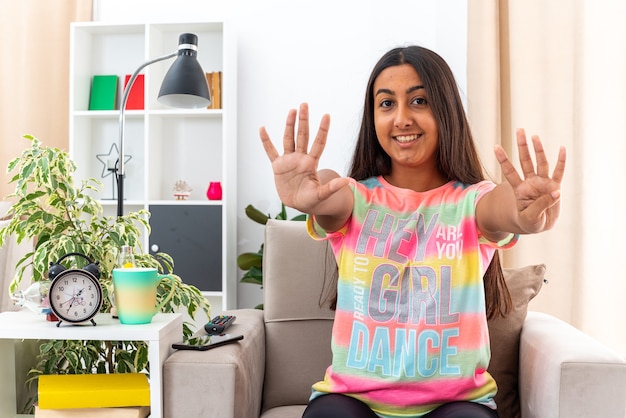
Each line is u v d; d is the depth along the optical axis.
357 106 3.08
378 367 1.32
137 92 3.08
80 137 3.07
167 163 3.17
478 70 2.83
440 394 1.30
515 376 1.69
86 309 1.50
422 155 1.40
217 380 1.41
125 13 3.19
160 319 1.59
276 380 1.86
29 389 1.86
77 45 3.02
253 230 3.15
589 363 1.31
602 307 2.75
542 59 2.80
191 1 3.16
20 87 3.19
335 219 1.36
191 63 2.07
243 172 3.14
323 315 1.89
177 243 2.92
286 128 1.13
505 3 2.88
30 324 1.51
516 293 1.74
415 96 1.39
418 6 3.03
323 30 3.10
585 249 2.76
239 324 1.79
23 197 1.82
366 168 1.50
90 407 1.47
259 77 3.13
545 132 2.80
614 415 1.30
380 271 1.35
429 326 1.31
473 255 1.34
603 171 2.76
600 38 2.76
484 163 2.81
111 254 1.83
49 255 1.73
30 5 3.19
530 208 1.09
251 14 3.13
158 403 1.43
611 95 2.76
